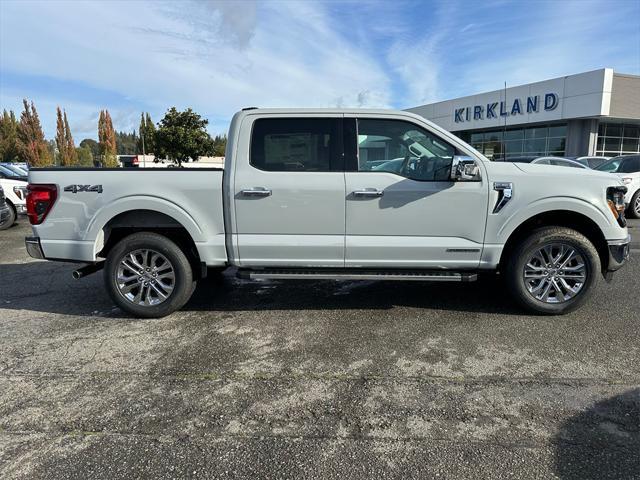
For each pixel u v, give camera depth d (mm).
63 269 6613
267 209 4227
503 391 3076
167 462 2406
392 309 4688
